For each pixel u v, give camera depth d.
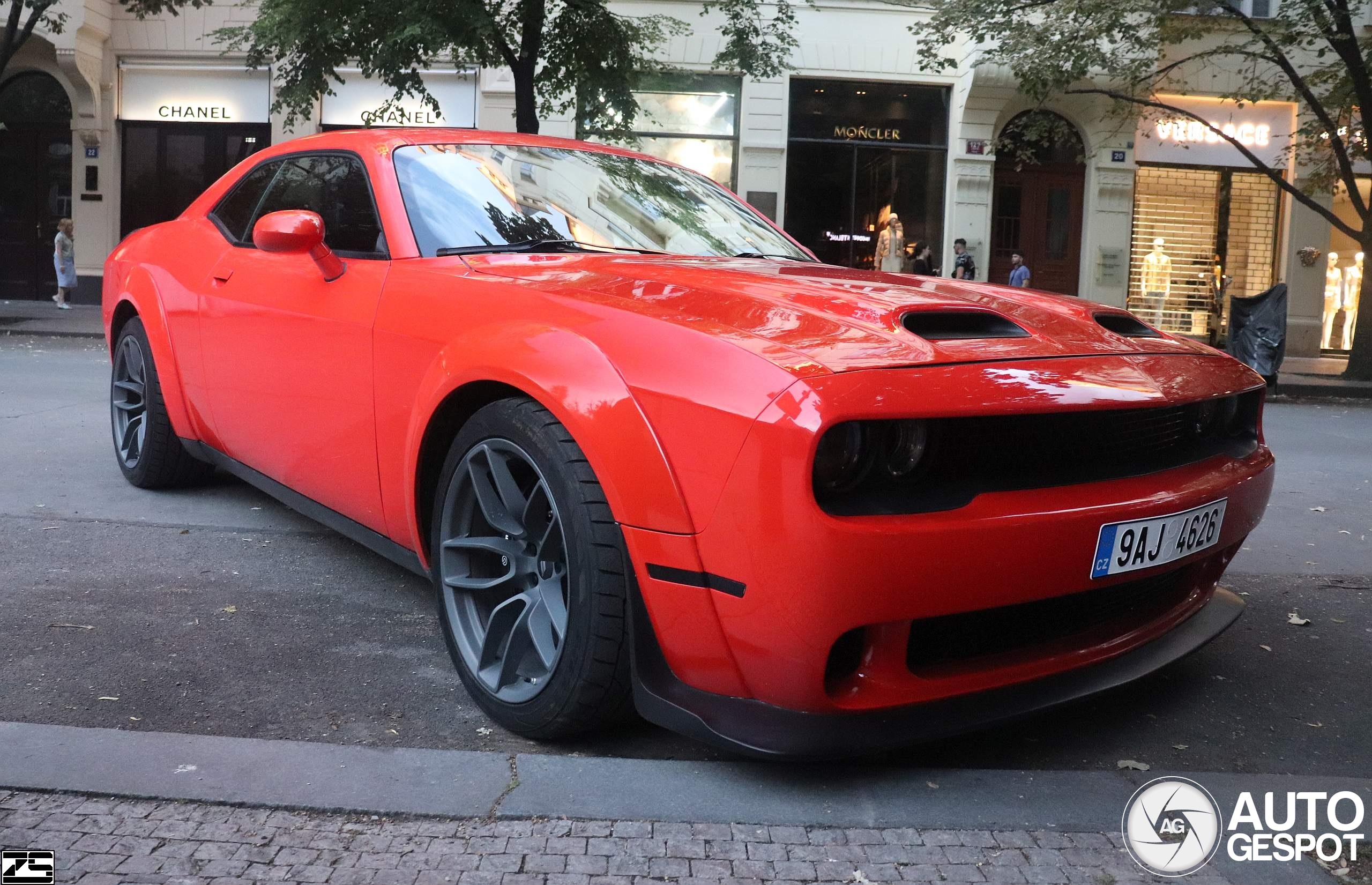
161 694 2.34
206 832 1.78
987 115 17.03
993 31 13.21
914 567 1.76
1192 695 2.62
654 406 1.89
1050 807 1.97
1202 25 13.98
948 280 2.71
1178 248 18.17
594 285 2.31
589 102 12.66
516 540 2.24
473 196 2.85
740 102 17.14
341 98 17.62
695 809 1.90
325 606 2.98
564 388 2.02
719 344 1.89
